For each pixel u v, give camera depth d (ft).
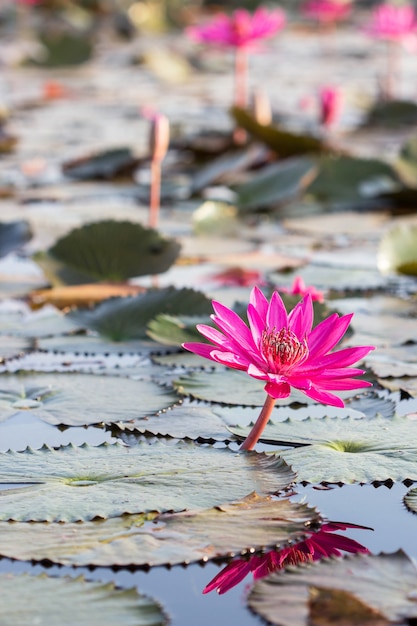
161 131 14.19
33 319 10.52
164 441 7.11
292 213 17.15
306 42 56.44
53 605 4.72
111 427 7.43
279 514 5.76
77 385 8.36
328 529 5.72
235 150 22.85
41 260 12.25
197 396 8.14
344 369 6.02
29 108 31.58
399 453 6.75
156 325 9.38
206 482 6.17
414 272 12.36
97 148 23.82
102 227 12.27
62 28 54.90
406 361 9.08
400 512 5.98
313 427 7.31
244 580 5.11
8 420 7.58
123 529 5.56
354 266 13.14
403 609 4.67
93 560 5.21
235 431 7.23
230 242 14.78
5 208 17.03
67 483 6.19
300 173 17.44
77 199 18.20
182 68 39.68
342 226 15.96
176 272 12.94
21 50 49.88
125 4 62.90
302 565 5.12
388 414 7.68
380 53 50.06
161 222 16.08
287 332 6.11
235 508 5.82
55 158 22.76
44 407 7.84
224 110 30.37
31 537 5.47
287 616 4.64
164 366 9.07
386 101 28.04
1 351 9.35
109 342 9.73
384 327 10.16
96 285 12.11
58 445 7.06
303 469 6.48
